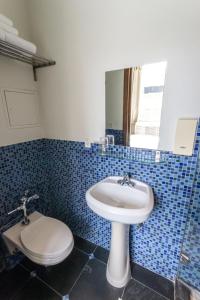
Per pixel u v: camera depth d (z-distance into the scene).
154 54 1.05
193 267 1.22
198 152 1.04
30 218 1.55
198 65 0.95
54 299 1.27
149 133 1.18
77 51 1.32
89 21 1.21
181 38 0.96
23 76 1.49
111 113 1.30
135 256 1.51
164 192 1.21
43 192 1.81
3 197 1.42
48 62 1.46
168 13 0.96
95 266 1.51
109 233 1.60
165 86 1.06
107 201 1.28
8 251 1.45
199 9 0.89
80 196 1.67
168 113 1.09
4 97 1.36
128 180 1.28
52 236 1.33
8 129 1.41
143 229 1.38
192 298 1.23
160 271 1.41
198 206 1.11
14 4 1.36
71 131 1.54
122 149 1.31
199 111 1.00
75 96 1.43
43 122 1.69
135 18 1.05
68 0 1.25
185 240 1.21
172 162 1.14
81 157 1.54
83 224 1.76
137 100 1.17
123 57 1.15
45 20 1.40
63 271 1.47
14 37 1.11
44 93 1.60
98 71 1.27
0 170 1.38
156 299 1.26
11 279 1.41
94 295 1.29
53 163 1.76
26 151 1.58
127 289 1.32
